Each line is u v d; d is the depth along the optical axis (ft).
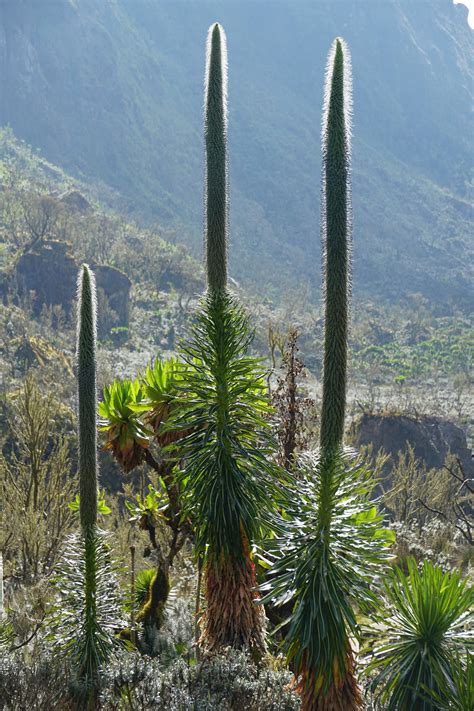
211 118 20.80
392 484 85.35
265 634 22.57
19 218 433.89
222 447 20.57
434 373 454.81
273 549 18.25
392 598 19.92
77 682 21.83
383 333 566.77
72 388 143.64
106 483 85.35
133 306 426.51
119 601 24.57
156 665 22.56
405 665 18.71
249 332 21.12
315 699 17.67
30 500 52.90
